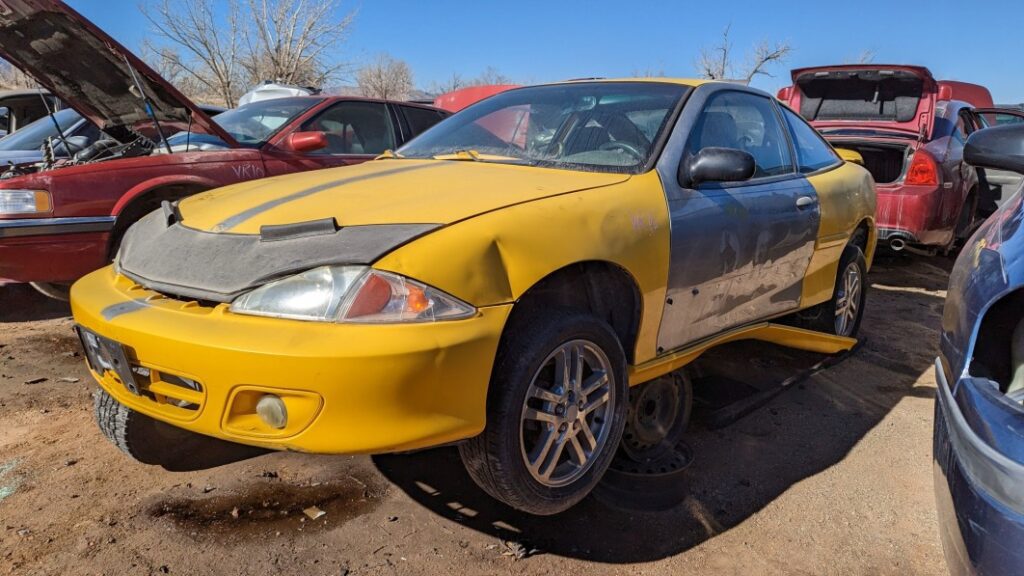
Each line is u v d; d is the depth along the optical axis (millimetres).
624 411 2477
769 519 2590
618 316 2557
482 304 1988
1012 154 2098
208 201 2658
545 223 2191
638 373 2590
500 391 2061
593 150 2863
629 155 2777
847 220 3844
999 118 8367
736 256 2912
